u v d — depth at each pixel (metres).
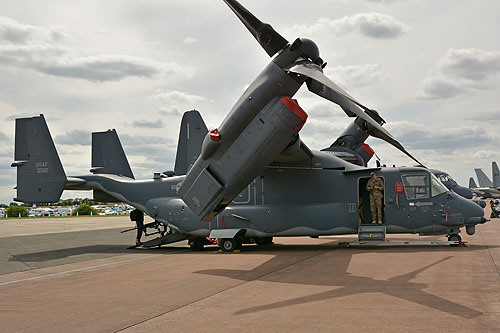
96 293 8.63
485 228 24.19
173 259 14.20
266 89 12.27
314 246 17.14
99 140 21.66
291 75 12.21
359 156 19.27
